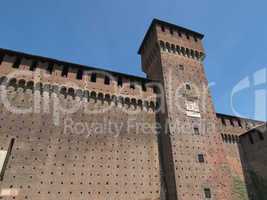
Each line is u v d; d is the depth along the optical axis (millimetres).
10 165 28297
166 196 34188
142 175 34375
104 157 33406
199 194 33875
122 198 31609
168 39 48500
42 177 29031
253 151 47812
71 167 30984
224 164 38219
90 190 30516
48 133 31953
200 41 52688
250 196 44281
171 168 35094
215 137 40375
